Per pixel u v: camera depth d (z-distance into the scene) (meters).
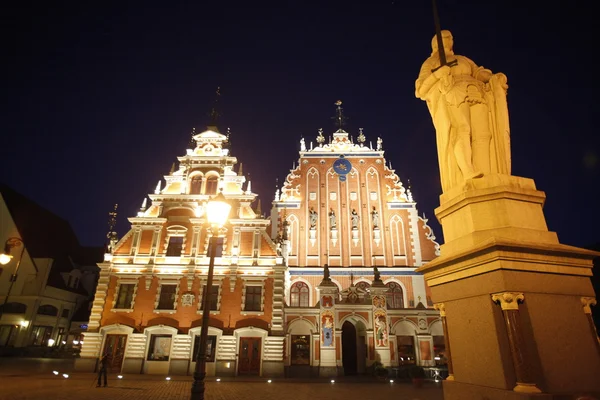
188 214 35.09
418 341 33.84
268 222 34.28
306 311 33.72
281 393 20.70
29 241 47.44
